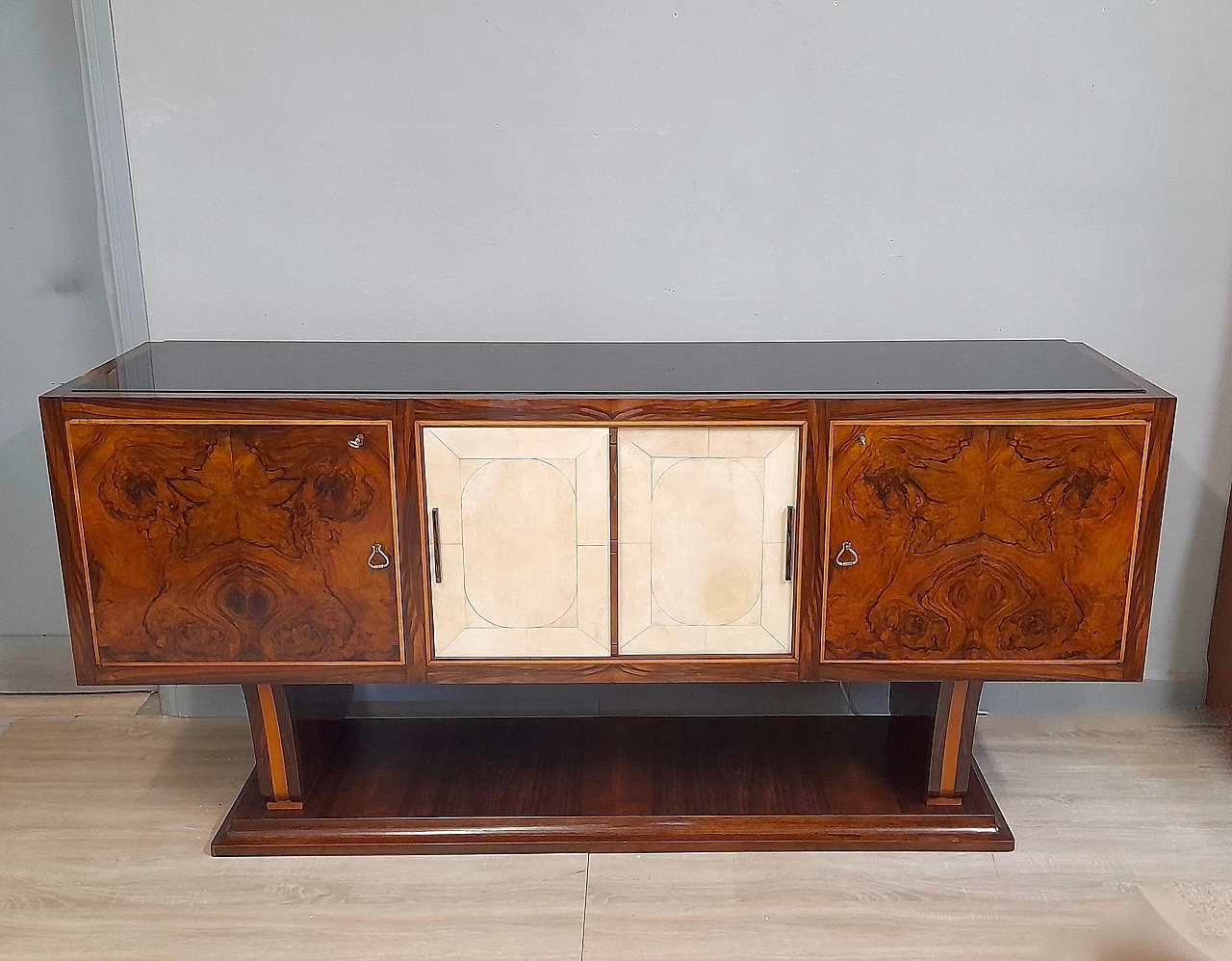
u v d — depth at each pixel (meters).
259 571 2.02
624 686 2.56
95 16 2.22
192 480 1.97
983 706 2.64
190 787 2.40
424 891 2.08
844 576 2.02
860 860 2.16
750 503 1.99
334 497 1.98
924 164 2.31
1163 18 2.23
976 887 2.08
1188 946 1.93
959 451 1.95
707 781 2.30
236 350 2.30
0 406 2.61
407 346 2.35
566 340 2.41
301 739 2.21
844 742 2.43
